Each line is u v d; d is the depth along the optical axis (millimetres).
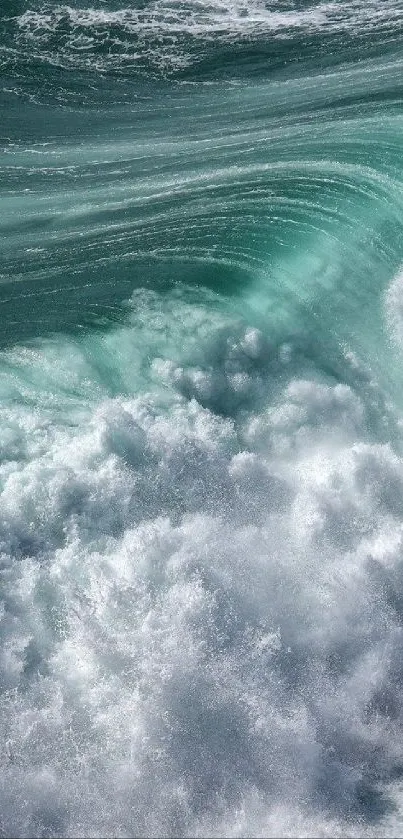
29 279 11359
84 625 7879
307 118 13438
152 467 9250
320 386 10227
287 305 10812
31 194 12609
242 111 13695
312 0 15391
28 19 15242
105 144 13359
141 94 14078
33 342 10555
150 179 12711
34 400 10000
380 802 7094
